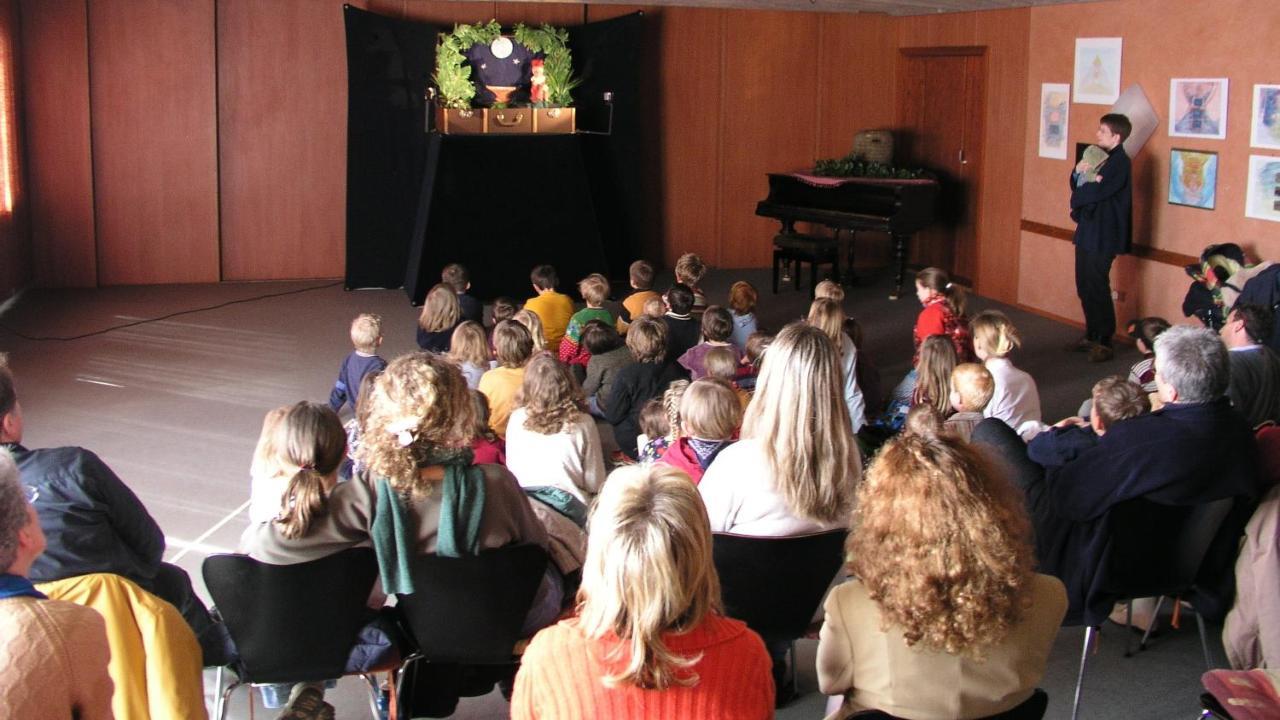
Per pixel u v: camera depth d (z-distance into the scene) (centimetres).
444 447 290
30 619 181
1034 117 1028
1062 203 997
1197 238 853
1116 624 432
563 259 1089
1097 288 877
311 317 990
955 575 209
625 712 191
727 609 315
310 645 293
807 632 326
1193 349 341
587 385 601
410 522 286
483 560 288
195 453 635
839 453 307
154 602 277
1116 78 920
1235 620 347
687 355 590
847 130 1256
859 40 1238
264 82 1109
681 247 1246
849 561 225
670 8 1194
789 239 1104
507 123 1055
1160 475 338
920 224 1080
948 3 1068
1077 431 385
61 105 1061
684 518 194
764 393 310
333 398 608
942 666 217
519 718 198
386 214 1122
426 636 299
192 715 277
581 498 379
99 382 776
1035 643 221
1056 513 360
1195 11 838
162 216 1107
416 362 288
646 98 1205
